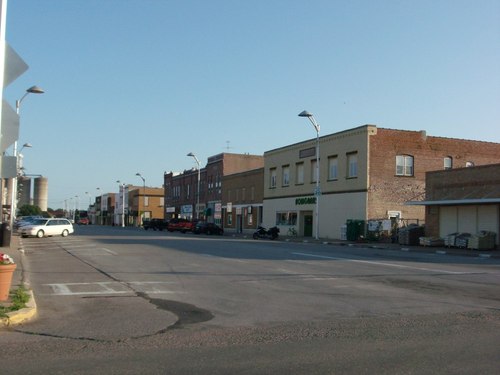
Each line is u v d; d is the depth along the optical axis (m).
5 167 10.10
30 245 32.03
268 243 36.97
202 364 6.61
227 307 10.89
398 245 36.81
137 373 6.20
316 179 48.50
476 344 7.68
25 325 9.00
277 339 8.03
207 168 79.44
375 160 43.97
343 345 7.62
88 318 9.68
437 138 46.81
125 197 133.25
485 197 32.34
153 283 14.53
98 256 23.44
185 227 65.69
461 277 16.09
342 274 16.70
